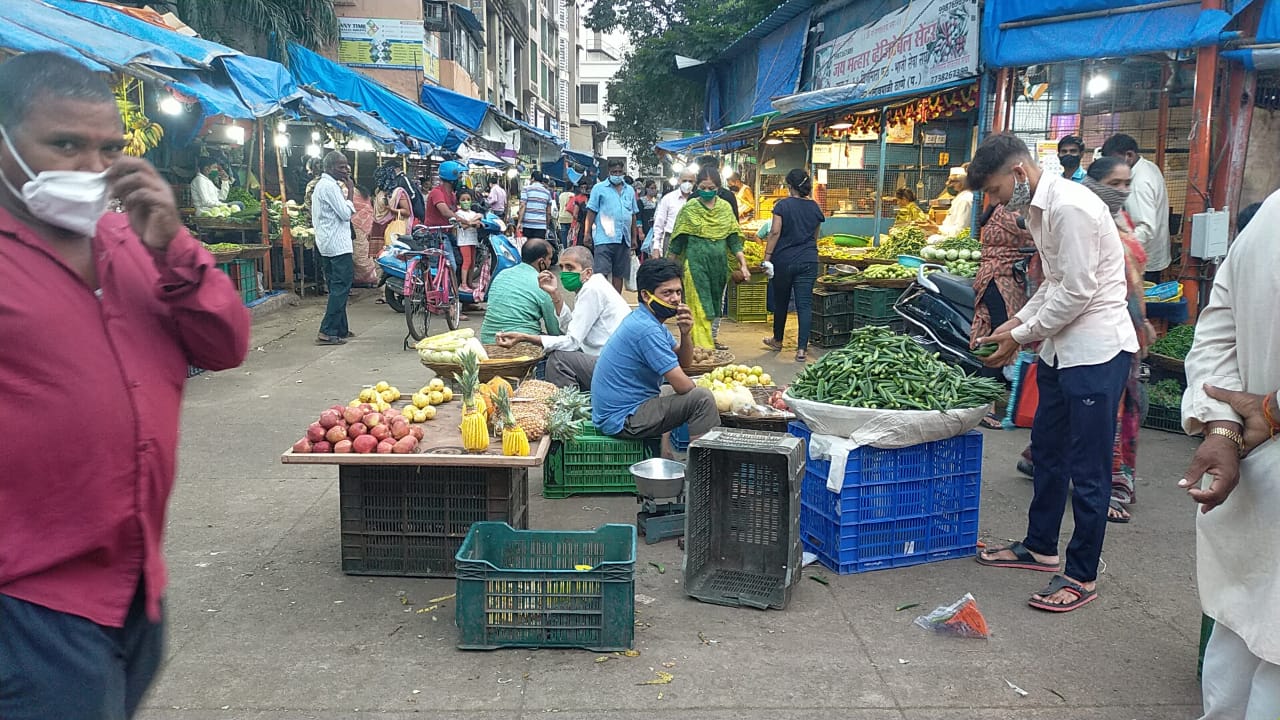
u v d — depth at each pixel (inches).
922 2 445.1
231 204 481.4
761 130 560.4
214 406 271.4
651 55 983.6
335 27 700.7
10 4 272.5
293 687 119.0
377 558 156.1
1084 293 137.3
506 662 126.9
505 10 1520.7
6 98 60.7
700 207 321.4
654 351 186.2
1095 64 344.2
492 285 258.1
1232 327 89.7
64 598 64.7
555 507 192.9
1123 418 184.5
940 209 492.1
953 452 163.8
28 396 62.0
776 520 155.7
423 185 603.5
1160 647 132.1
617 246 476.7
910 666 126.3
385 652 129.2
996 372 278.1
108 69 260.2
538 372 252.7
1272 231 82.8
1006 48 341.1
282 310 479.5
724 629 137.9
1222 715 93.6
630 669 124.8
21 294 61.7
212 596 146.9
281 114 462.0
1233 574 88.7
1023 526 182.7
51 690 64.4
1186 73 317.1
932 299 289.3
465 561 128.1
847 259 424.5
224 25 593.3
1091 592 147.3
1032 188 143.3
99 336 65.2
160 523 71.2
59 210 61.7
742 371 229.8
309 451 152.3
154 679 76.1
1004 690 119.9
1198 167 281.0
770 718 112.7
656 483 170.6
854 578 157.6
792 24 685.9
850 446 154.8
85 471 64.1
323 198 368.5
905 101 426.9
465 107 840.3
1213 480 84.7
